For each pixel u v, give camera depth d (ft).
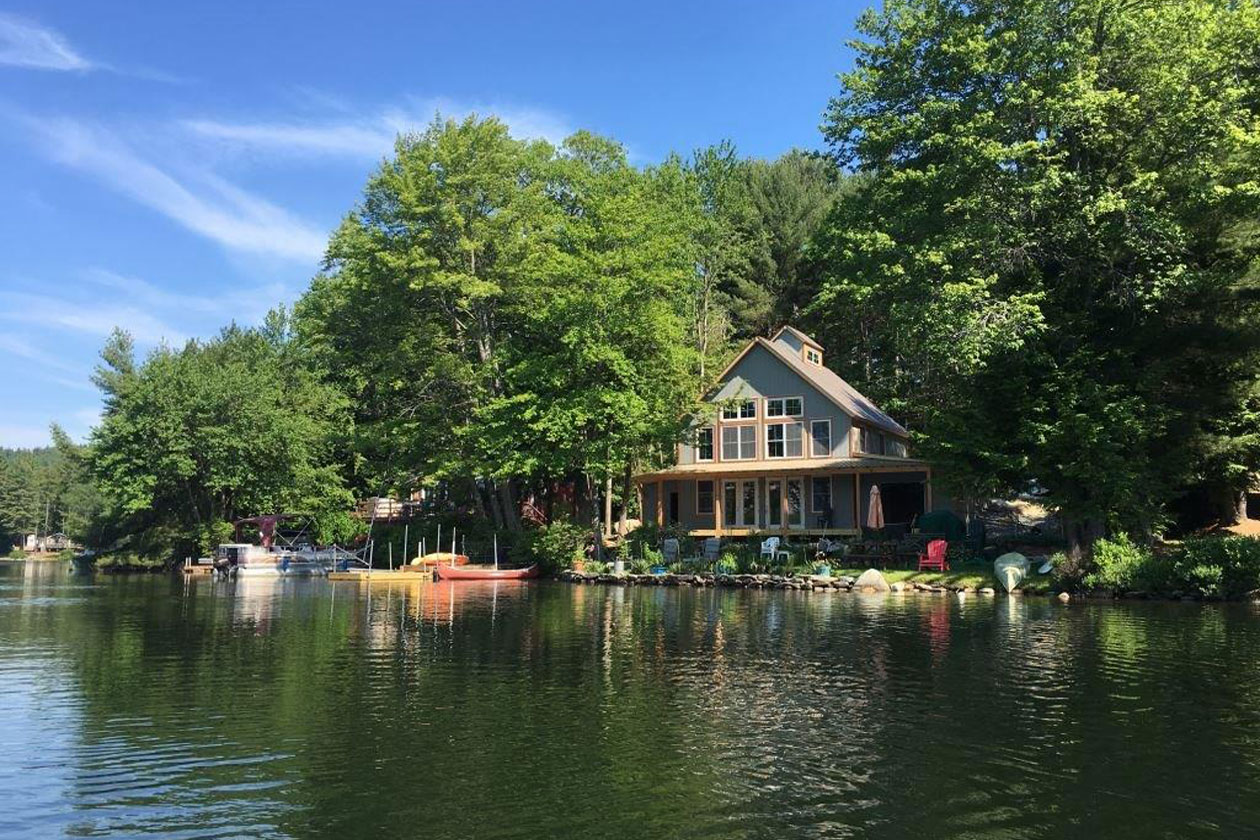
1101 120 88.79
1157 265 90.63
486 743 32.40
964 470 98.84
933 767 29.43
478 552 144.66
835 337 192.34
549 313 129.90
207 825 24.49
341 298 165.99
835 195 196.65
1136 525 94.99
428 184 134.51
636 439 133.80
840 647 55.01
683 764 29.78
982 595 93.20
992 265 96.02
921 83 104.27
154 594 104.22
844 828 24.20
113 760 30.45
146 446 168.96
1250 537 84.79
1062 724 35.01
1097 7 88.02
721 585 110.63
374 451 175.94
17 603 90.48
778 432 142.92
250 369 192.85
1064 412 89.71
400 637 60.80
